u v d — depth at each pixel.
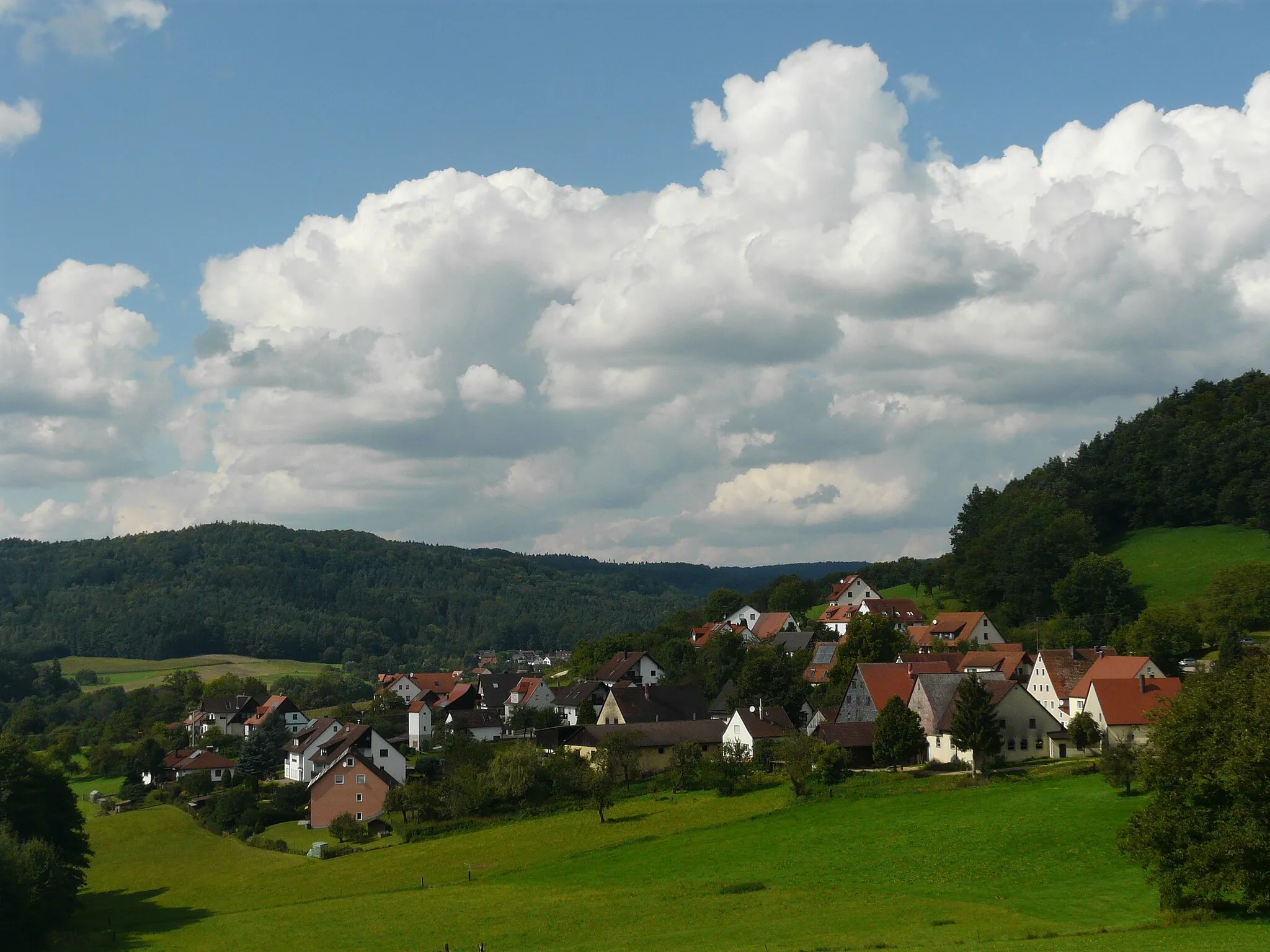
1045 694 148.25
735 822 92.75
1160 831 54.31
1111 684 116.75
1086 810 79.81
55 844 92.31
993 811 83.75
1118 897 60.56
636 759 122.31
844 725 116.19
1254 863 51.31
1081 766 98.75
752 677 149.25
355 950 65.44
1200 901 54.38
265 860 109.00
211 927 78.38
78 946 76.38
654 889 73.38
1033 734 110.75
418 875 89.50
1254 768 50.94
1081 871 66.31
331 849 107.31
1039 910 59.38
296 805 135.62
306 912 79.69
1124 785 84.88
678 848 85.56
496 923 68.25
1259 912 53.62
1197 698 55.72
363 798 124.69
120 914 89.50
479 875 86.06
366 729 141.00
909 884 67.69
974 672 112.94
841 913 62.28
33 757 100.00
